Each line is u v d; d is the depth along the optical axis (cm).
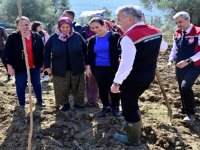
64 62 424
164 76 683
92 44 414
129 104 339
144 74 324
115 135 375
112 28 462
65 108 445
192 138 397
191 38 412
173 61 445
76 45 422
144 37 311
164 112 465
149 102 514
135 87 329
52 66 430
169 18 1934
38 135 382
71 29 422
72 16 568
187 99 424
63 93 438
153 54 322
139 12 317
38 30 612
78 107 455
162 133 387
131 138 358
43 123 412
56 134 385
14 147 375
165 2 1820
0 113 452
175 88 593
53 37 426
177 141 382
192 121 425
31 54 437
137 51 313
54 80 434
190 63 416
